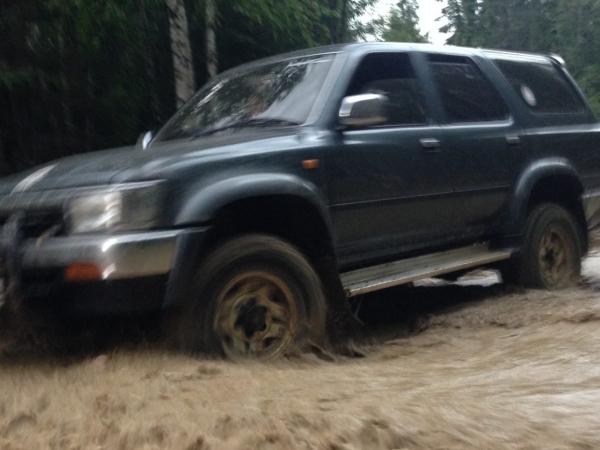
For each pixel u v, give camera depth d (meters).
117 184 4.27
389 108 5.70
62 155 10.75
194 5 11.32
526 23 41.91
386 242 5.55
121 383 4.02
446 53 6.40
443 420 3.46
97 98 10.91
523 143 6.57
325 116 5.24
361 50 5.71
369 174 5.33
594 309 5.50
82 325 4.55
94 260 4.12
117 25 10.57
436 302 6.72
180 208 4.36
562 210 6.99
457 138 6.00
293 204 4.93
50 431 3.48
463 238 6.18
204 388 3.93
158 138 5.96
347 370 4.51
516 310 5.90
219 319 4.48
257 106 5.63
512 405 3.68
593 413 3.54
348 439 3.25
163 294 4.28
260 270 4.62
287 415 3.50
